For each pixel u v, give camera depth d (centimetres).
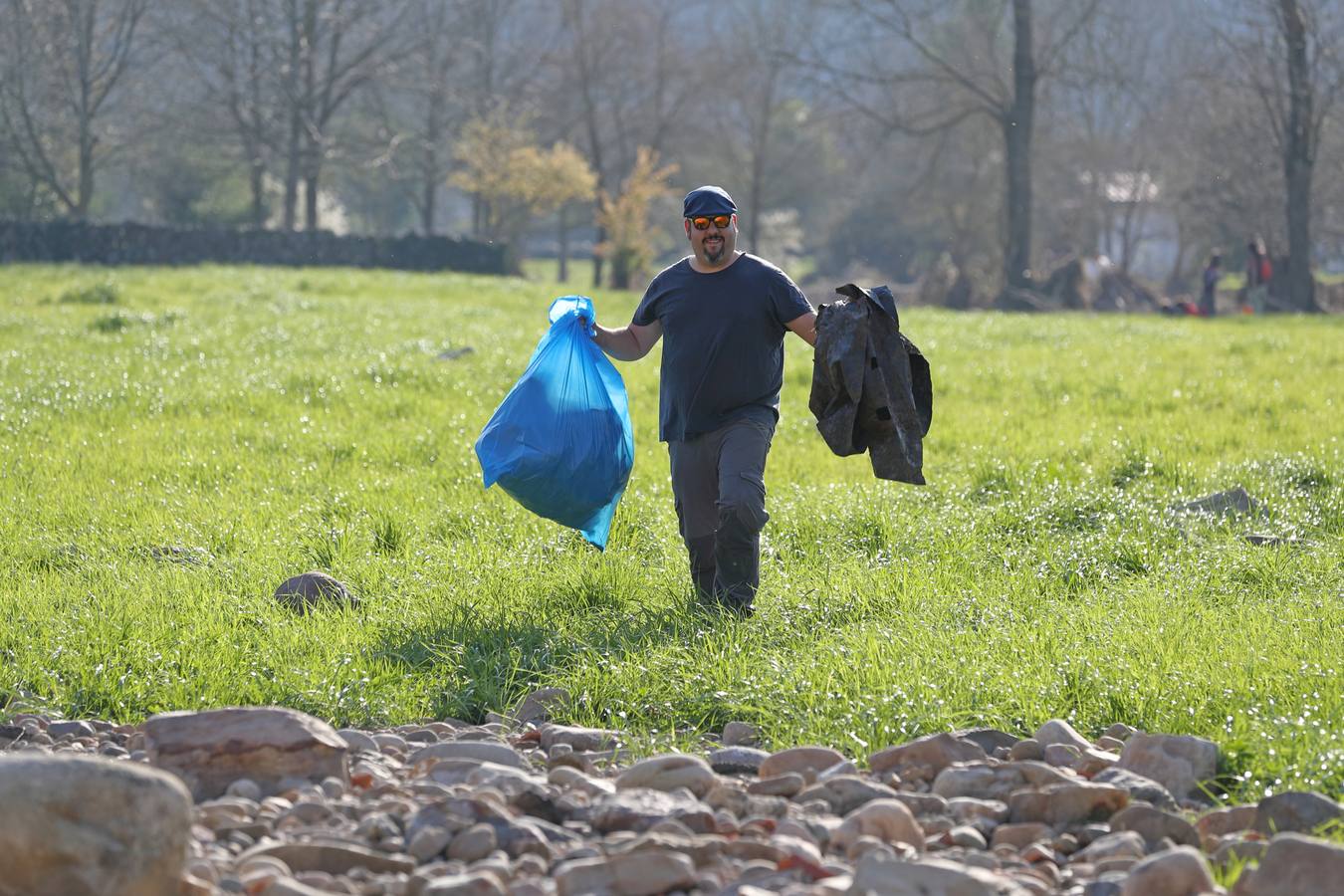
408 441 4309
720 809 1499
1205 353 7669
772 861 1303
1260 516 3356
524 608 2506
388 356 6669
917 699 1908
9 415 4634
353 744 1792
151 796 1124
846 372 2300
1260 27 19012
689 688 2031
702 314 2455
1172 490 3722
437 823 1371
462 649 2234
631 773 1570
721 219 2442
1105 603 2516
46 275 12562
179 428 4541
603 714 2030
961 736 1792
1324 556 2875
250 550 2967
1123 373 6544
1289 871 1205
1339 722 1780
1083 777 1656
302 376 5675
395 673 2142
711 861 1288
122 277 12594
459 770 1636
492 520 3222
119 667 2108
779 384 2536
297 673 2077
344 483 3706
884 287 2364
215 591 2575
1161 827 1438
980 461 4041
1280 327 10862
